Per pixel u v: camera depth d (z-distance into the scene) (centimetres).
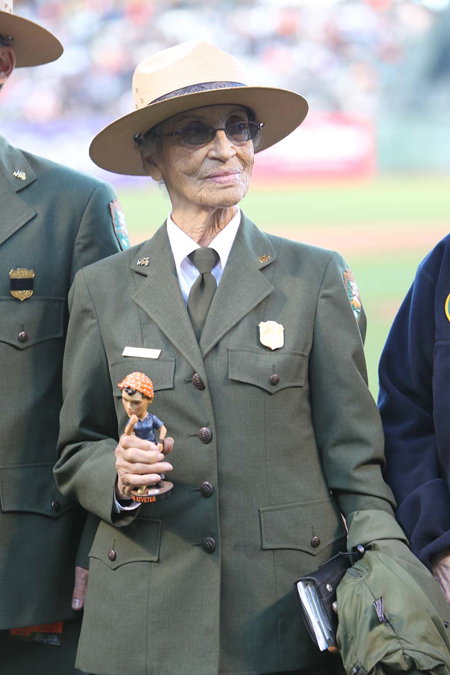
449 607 723
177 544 757
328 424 788
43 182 952
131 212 6675
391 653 659
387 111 9194
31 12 8981
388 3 9519
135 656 740
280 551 751
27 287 905
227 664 738
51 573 900
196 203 804
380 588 688
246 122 802
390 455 831
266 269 814
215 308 788
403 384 855
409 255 5847
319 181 8131
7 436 891
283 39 9469
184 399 764
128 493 738
